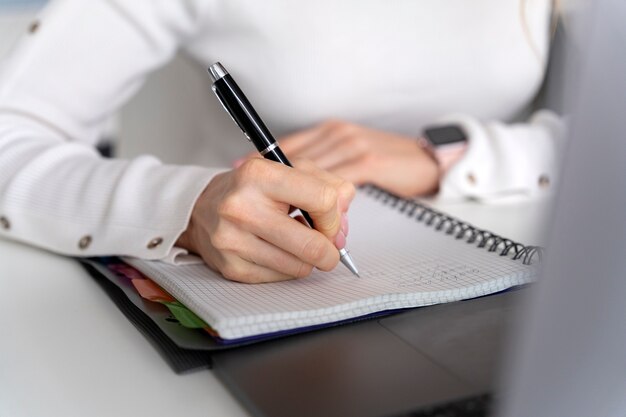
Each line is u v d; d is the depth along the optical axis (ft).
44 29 2.58
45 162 2.13
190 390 1.25
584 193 0.95
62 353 1.39
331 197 1.53
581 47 0.94
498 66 3.13
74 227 1.93
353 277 1.64
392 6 2.91
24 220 2.01
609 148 0.93
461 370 1.21
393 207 2.26
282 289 1.55
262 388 1.18
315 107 2.99
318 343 1.34
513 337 0.99
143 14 2.67
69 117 2.63
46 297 1.67
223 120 3.26
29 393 1.23
